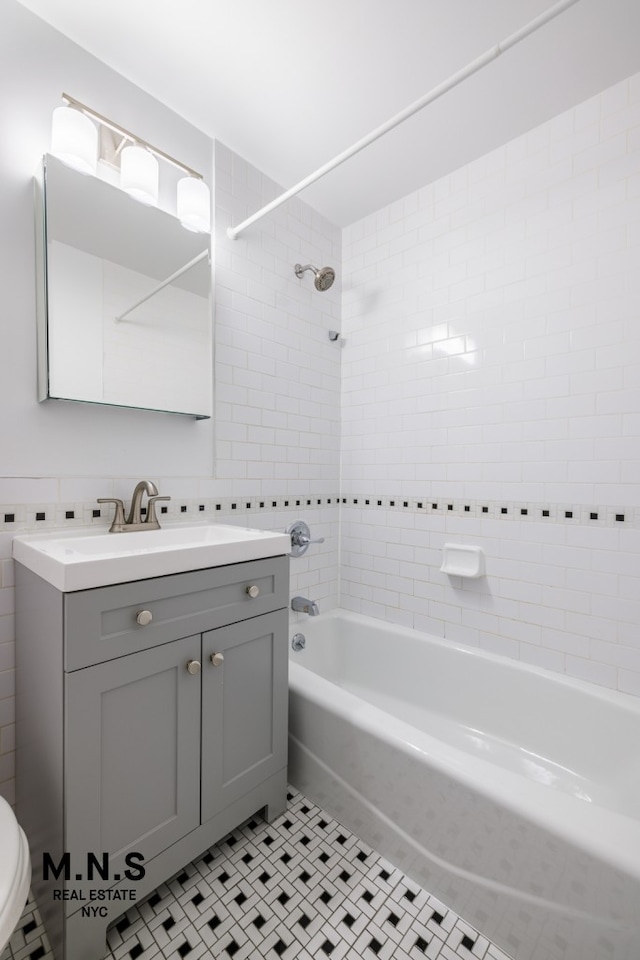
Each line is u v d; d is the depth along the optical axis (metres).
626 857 0.83
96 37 1.32
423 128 1.66
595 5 1.20
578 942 0.87
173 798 1.07
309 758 1.46
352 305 2.31
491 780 1.03
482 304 1.81
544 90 1.49
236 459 1.82
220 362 1.76
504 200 1.75
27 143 1.24
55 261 1.24
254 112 1.61
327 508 2.28
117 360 1.39
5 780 1.19
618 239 1.48
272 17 1.25
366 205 2.16
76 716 0.89
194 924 1.04
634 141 1.44
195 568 1.10
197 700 1.11
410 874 1.16
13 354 1.22
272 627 1.31
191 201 1.55
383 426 2.17
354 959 0.97
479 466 1.83
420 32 1.30
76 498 1.34
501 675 1.70
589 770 1.45
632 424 1.45
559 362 1.61
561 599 1.61
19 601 1.17
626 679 1.47
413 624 2.05
